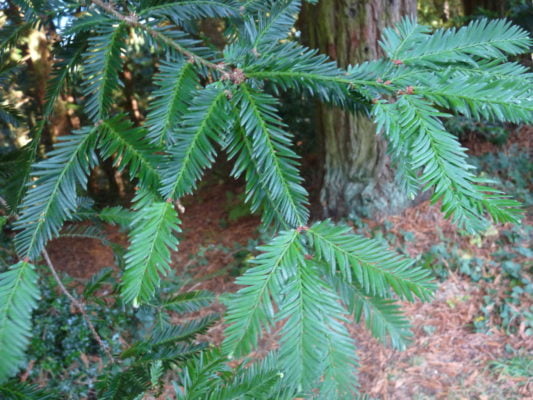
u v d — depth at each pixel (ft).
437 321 4.68
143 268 0.86
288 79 0.98
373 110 0.91
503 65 1.01
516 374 3.96
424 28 1.13
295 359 0.80
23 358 0.84
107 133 1.02
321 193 6.40
